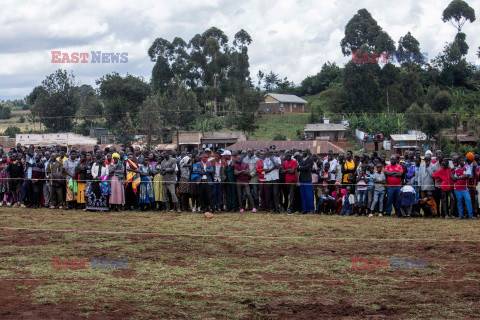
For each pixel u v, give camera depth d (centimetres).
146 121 5412
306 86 12556
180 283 737
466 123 5638
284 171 1462
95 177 1466
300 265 841
